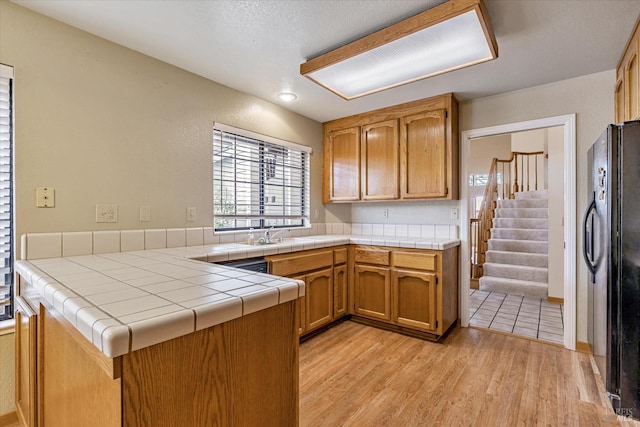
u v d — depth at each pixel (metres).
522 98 2.73
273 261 2.36
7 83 1.62
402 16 1.71
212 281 1.11
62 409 1.02
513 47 2.03
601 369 1.88
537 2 1.59
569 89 2.52
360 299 3.07
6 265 1.64
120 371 0.66
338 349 2.53
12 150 1.63
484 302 3.91
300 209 3.48
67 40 1.78
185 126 2.35
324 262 2.84
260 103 2.95
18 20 1.62
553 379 2.07
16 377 1.53
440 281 2.62
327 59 2.06
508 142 8.40
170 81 2.26
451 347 2.57
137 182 2.08
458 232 3.12
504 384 2.01
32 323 1.23
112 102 1.96
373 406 1.79
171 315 0.73
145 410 0.70
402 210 3.54
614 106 2.34
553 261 3.88
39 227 1.68
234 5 1.62
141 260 1.62
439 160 2.88
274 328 1.00
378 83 2.40
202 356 0.81
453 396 1.88
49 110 1.72
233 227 2.83
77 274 1.24
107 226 1.94
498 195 6.91
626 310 1.64
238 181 2.78
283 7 1.63
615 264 1.67
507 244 4.93
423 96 2.90
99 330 0.65
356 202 3.75
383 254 2.92
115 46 1.98
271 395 0.99
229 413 0.87
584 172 2.47
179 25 1.79
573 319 2.51
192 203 2.40
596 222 1.91
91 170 1.87
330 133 3.68
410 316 2.76
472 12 1.53
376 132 3.29
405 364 2.28
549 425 1.63
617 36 1.90
